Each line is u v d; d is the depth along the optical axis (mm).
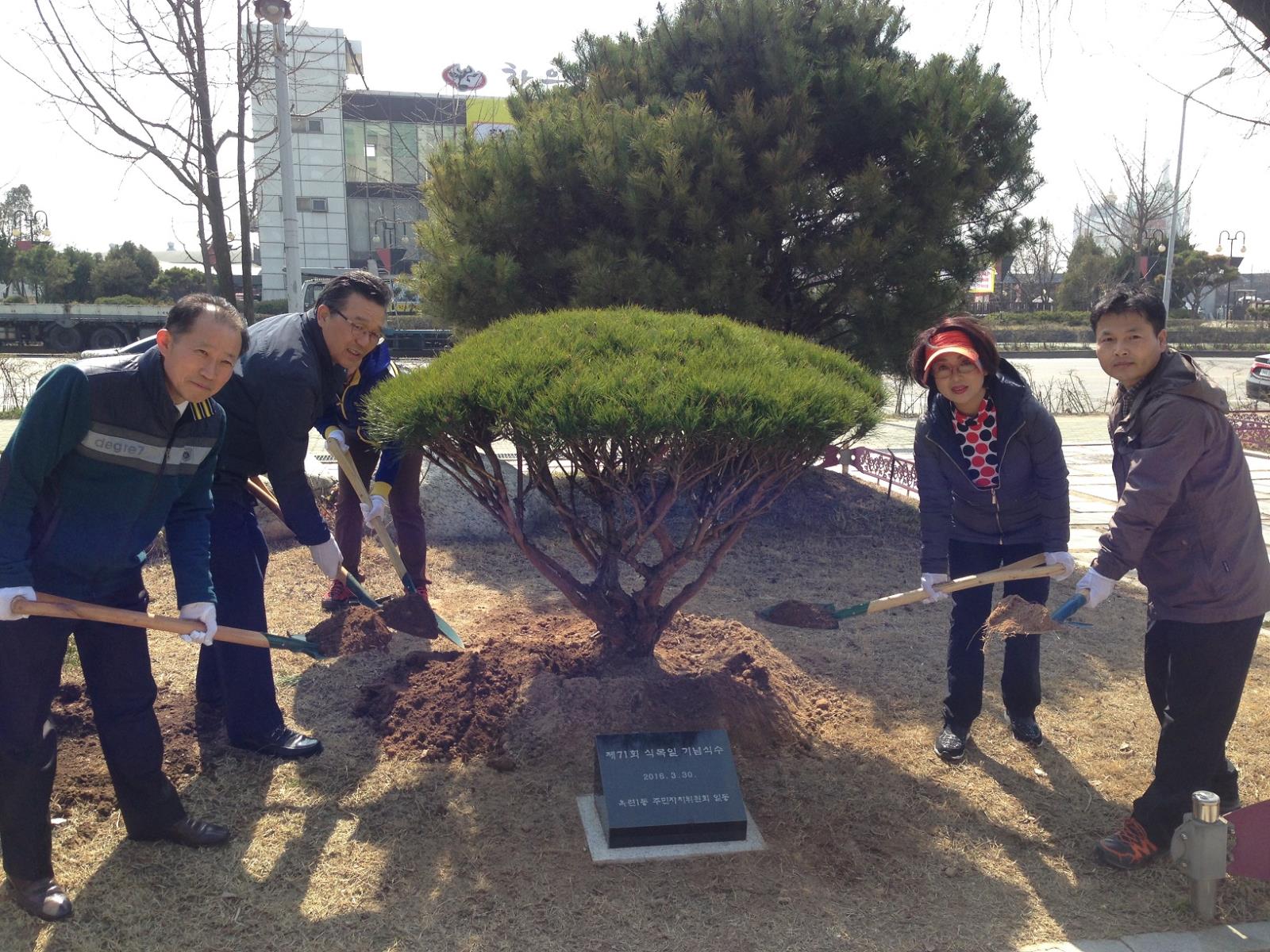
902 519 7805
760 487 3531
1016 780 3693
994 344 3555
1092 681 4660
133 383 2641
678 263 7594
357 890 2863
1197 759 3076
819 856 3115
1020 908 2912
